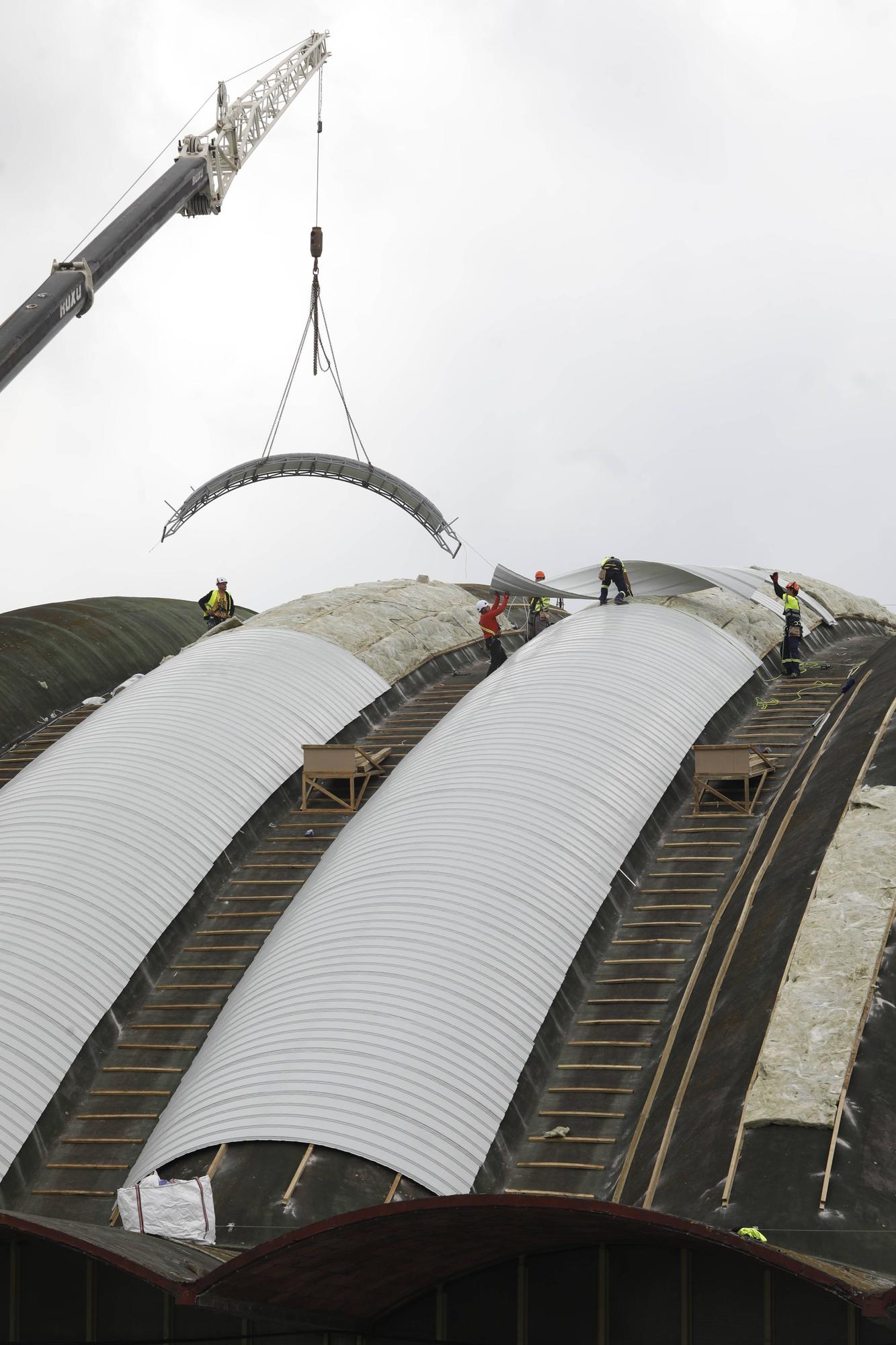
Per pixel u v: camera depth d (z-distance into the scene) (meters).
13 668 47.66
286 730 36.84
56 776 33.56
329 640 42.41
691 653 37.81
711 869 29.27
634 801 30.88
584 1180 21.48
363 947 25.58
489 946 25.47
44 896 28.77
